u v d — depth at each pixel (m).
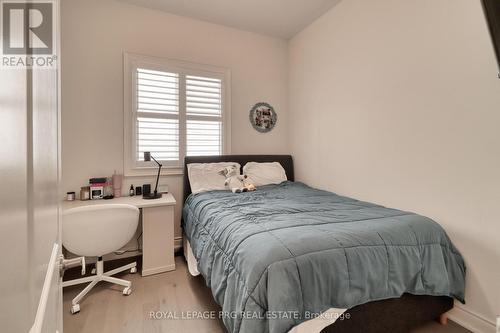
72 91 2.54
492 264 1.58
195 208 2.45
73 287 2.19
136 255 2.86
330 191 2.98
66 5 2.50
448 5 1.78
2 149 0.27
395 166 2.20
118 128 2.77
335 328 1.23
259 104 3.59
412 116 2.05
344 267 1.24
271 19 3.17
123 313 1.84
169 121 3.02
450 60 1.78
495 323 1.57
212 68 3.25
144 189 2.78
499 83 1.54
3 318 0.27
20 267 0.35
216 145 3.32
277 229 1.46
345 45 2.72
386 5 2.25
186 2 2.80
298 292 1.11
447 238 1.73
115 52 2.73
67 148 2.54
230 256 1.39
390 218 1.73
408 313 1.49
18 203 0.34
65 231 1.83
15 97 0.34
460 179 1.74
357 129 2.60
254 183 3.17
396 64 2.17
